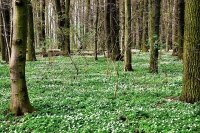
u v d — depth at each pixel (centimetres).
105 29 2775
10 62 1013
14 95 1026
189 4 1066
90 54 3819
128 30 2066
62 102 1175
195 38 1058
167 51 4294
